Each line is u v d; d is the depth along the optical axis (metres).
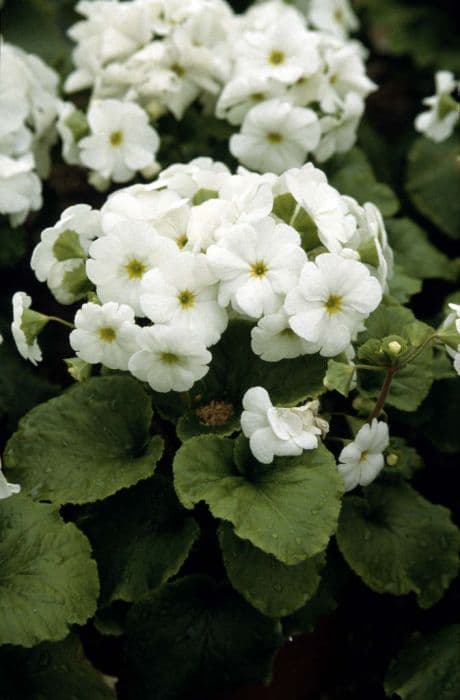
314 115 0.76
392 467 0.69
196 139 0.82
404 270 0.78
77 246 0.67
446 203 0.88
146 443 0.67
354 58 0.80
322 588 0.68
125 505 0.67
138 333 0.63
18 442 0.67
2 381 0.76
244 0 1.01
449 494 0.81
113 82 0.79
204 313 0.64
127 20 0.79
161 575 0.66
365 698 0.76
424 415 0.76
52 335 0.83
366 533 0.68
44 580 0.64
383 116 1.12
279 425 0.63
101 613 0.67
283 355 0.65
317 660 0.73
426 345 0.65
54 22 0.93
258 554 0.65
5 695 0.65
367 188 0.82
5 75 0.78
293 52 0.78
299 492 0.64
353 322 0.64
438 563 0.68
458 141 0.89
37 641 0.63
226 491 0.64
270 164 0.77
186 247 0.65
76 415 0.67
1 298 0.82
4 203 0.75
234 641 0.66
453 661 0.69
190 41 0.79
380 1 1.12
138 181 0.84
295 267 0.64
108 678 0.72
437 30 1.09
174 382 0.64
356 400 0.69
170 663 0.66
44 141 0.82
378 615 0.76
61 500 0.65
